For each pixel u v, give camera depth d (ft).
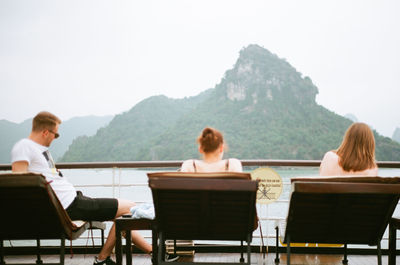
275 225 11.07
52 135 8.91
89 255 11.80
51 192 6.97
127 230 8.09
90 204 8.97
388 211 7.15
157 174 6.72
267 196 11.33
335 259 11.13
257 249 11.85
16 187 6.83
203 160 8.15
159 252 7.17
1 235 7.44
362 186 6.68
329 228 7.41
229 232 7.37
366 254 11.68
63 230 7.44
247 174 6.62
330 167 8.39
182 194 6.96
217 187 6.53
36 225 7.38
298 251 11.75
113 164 12.51
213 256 11.49
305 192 7.00
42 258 11.49
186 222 7.30
